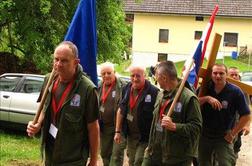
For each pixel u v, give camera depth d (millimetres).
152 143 5191
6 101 11320
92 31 4957
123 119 6711
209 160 6418
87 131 4219
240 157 11766
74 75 4137
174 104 4922
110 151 7504
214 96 6254
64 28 17500
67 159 4152
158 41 49281
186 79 5078
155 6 48750
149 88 6480
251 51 49000
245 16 48531
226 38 49406
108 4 19266
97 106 4168
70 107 4090
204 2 49156
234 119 6578
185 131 4879
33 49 17359
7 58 18328
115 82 7496
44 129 4230
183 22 49062
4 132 11734
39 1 16688
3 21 17500
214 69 6129
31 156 9391
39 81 11305
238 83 6684
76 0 17641
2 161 8781
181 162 5023
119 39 20375
